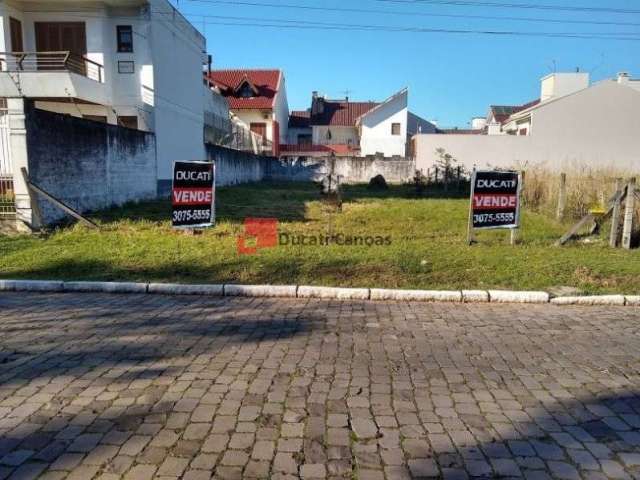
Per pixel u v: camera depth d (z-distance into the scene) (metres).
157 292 6.84
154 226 11.36
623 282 7.25
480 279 7.31
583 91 34.91
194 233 10.51
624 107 35.09
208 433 3.20
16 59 18.80
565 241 9.95
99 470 2.79
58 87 17.30
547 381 4.11
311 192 23.73
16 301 6.40
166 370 4.20
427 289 6.84
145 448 3.02
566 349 4.87
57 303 6.31
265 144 40.75
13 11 18.98
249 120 45.53
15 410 3.49
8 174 10.29
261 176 35.00
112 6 19.22
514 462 2.94
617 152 35.38
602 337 5.24
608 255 8.80
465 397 3.79
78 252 8.57
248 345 4.85
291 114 58.31
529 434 3.26
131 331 5.23
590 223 11.52
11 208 10.27
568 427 3.36
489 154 34.62
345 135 52.78
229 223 12.00
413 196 23.03
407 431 3.27
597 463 2.94
